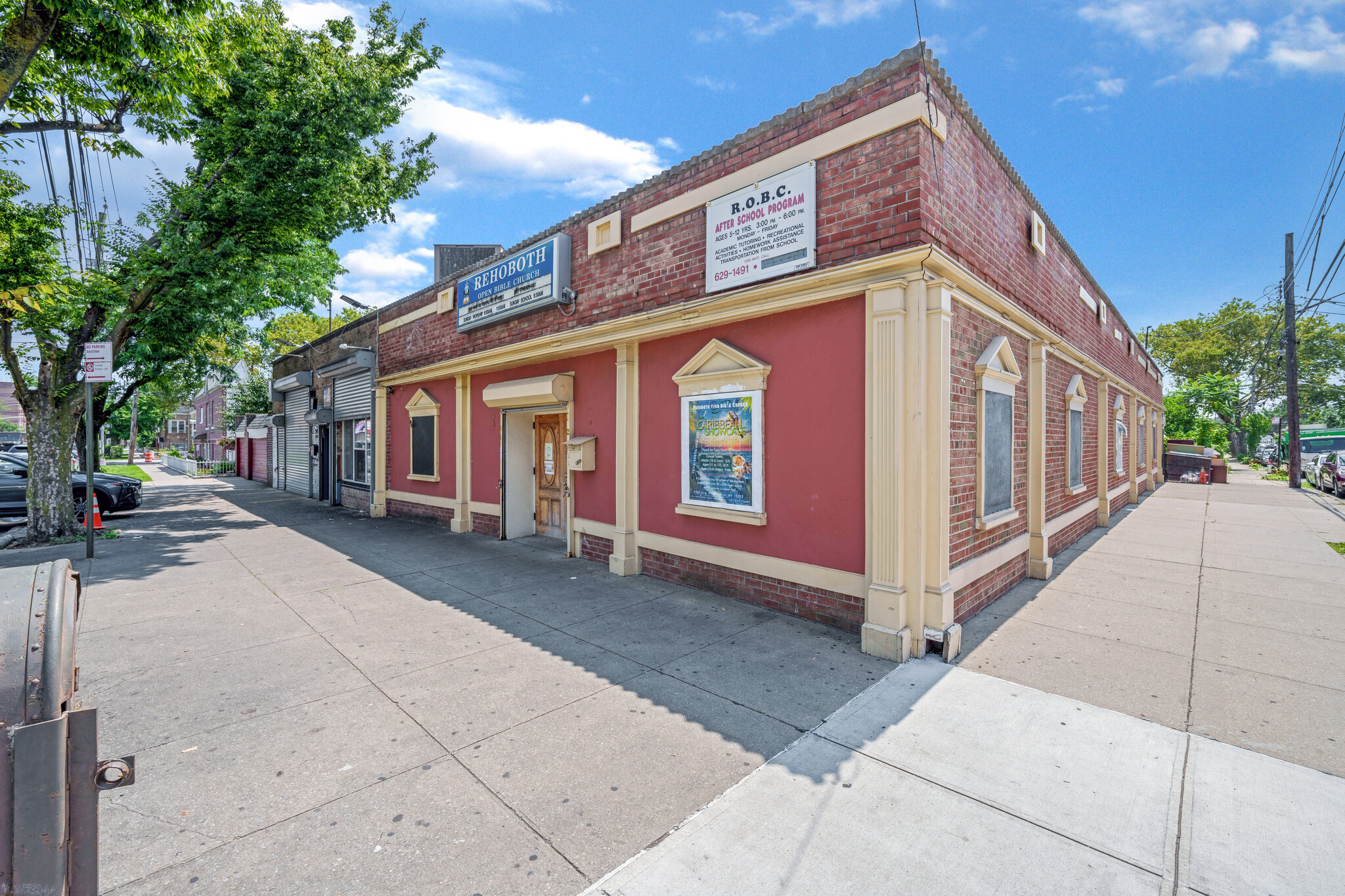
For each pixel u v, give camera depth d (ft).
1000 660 14.85
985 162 18.43
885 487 14.99
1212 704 12.52
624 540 23.36
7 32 21.18
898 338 14.69
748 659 14.89
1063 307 27.68
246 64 30.63
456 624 17.58
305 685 13.38
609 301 23.52
